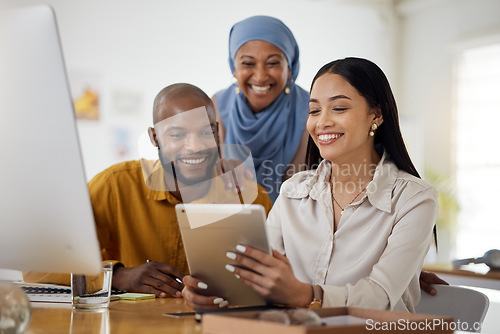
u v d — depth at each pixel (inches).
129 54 197.2
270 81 119.6
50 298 53.4
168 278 59.9
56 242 41.8
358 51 240.7
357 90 57.1
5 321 33.4
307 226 62.3
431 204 55.6
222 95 133.3
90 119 191.2
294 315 35.9
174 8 203.9
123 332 37.5
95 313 46.3
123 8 195.9
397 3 248.8
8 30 38.9
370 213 58.4
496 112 219.0
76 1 188.9
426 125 241.9
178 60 205.0
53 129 39.3
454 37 231.9
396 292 50.2
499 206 213.9
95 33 192.1
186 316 44.9
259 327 34.0
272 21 120.6
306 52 229.0
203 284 48.1
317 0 230.7
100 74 192.9
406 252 52.9
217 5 211.5
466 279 102.7
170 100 62.1
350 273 57.2
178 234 70.5
